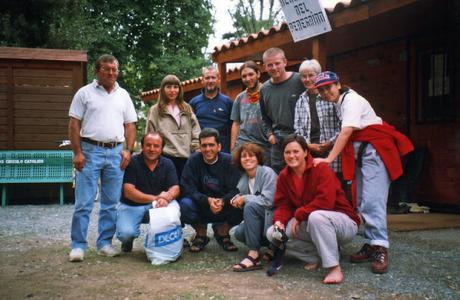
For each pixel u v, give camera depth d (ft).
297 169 13.20
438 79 23.54
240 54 26.35
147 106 74.08
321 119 14.82
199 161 15.64
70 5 45.83
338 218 12.50
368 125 13.44
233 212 15.38
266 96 16.24
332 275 12.19
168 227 14.39
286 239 13.12
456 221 20.27
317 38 19.84
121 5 67.36
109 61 14.66
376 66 26.96
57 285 12.21
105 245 15.39
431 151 23.91
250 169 14.51
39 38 41.93
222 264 14.24
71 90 30.01
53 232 19.76
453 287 11.59
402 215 22.03
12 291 11.75
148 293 11.48
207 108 18.75
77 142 14.78
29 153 29.37
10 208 27.99
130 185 15.39
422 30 23.80
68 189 30.94
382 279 12.34
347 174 13.58
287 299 10.93
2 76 29.17
